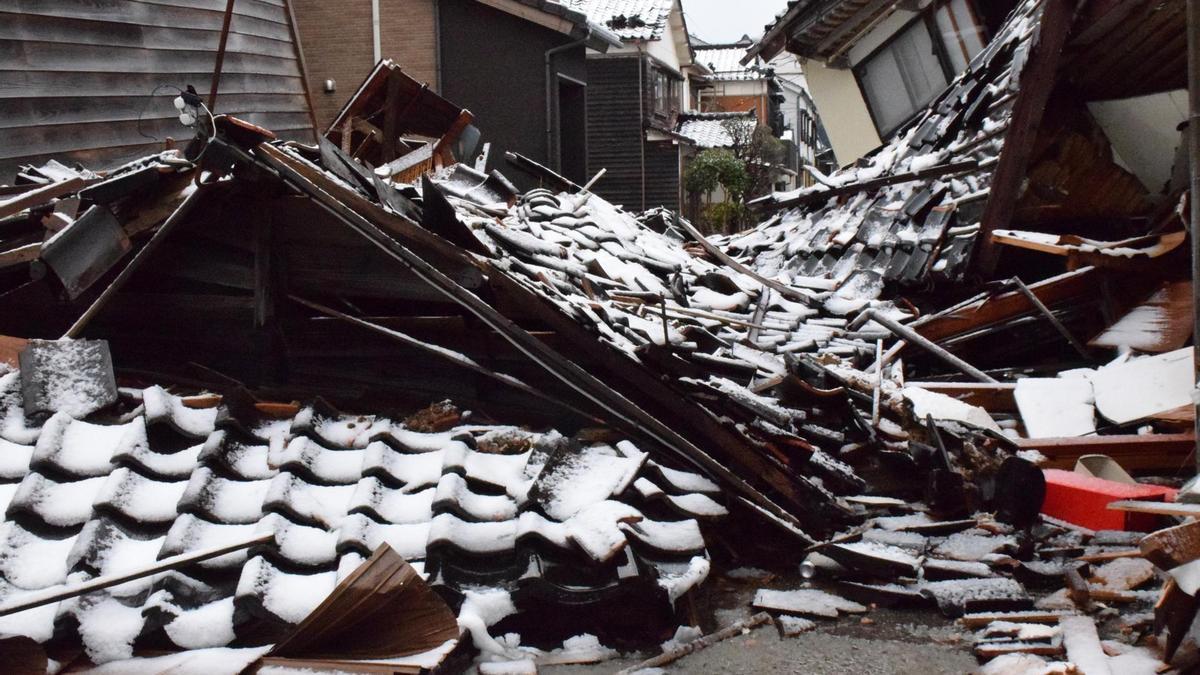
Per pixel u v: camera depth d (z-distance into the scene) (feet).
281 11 52.70
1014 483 16.11
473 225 21.21
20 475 14.02
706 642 13.34
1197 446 16.20
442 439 15.69
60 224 18.31
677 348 16.28
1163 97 30.55
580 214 30.99
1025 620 13.56
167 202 16.53
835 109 66.13
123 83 37.60
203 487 13.61
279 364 17.66
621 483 14.14
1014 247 31.71
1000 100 35.81
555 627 13.41
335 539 13.26
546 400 16.84
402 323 17.11
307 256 17.33
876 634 13.58
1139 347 25.16
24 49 32.73
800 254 38.55
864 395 21.74
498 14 67.51
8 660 10.91
